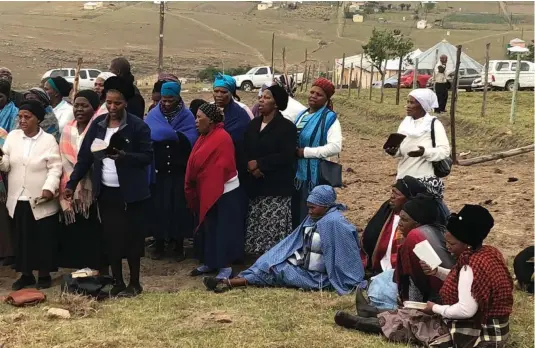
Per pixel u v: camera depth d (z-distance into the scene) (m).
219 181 7.02
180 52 78.50
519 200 10.63
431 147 6.53
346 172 14.25
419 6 147.00
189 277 7.43
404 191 6.41
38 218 6.75
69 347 5.23
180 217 7.88
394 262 6.62
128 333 5.49
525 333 5.49
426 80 35.31
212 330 5.57
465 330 5.03
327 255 6.62
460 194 11.41
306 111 7.66
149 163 6.44
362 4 139.00
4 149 6.89
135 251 6.53
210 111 7.01
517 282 6.62
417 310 5.35
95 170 6.34
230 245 7.17
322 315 5.95
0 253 7.31
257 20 113.44
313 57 81.88
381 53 38.78
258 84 42.81
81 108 6.83
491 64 34.22
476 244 4.98
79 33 87.25
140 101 7.89
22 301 6.28
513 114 18.09
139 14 107.56
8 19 97.06
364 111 25.44
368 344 5.27
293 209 7.57
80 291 6.45
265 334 5.46
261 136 7.33
